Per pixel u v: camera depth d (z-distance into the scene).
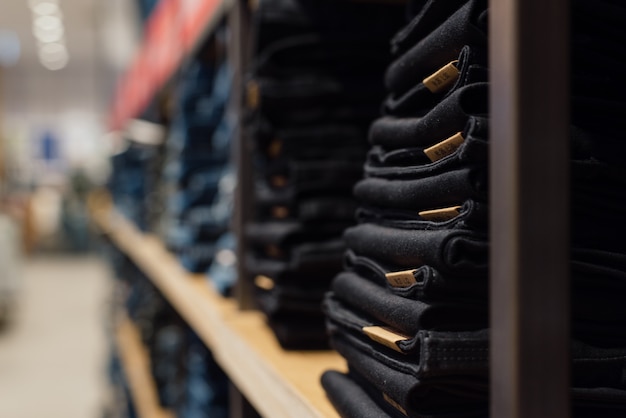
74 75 18.66
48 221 14.43
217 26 1.71
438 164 0.69
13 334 6.69
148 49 3.38
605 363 0.65
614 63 0.68
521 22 0.49
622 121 0.68
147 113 3.84
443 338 0.63
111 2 10.96
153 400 2.85
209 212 1.99
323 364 1.07
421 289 0.66
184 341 2.38
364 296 0.79
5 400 4.78
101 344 6.33
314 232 1.15
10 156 14.14
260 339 1.23
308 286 1.16
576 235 0.68
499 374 0.51
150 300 3.28
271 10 1.19
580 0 0.66
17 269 7.52
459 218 0.65
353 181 1.15
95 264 12.05
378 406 0.76
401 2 1.23
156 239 3.11
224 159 2.00
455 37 0.67
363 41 1.20
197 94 2.10
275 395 1.01
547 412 0.50
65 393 4.93
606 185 0.67
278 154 1.23
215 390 1.93
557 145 0.50
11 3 11.76
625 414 0.67
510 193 0.49
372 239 0.80
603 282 0.67
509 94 0.49
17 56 17.12
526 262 0.49
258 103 1.19
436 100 0.74
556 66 0.50
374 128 0.85
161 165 3.02
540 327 0.50
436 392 0.66
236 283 1.45
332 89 1.17
